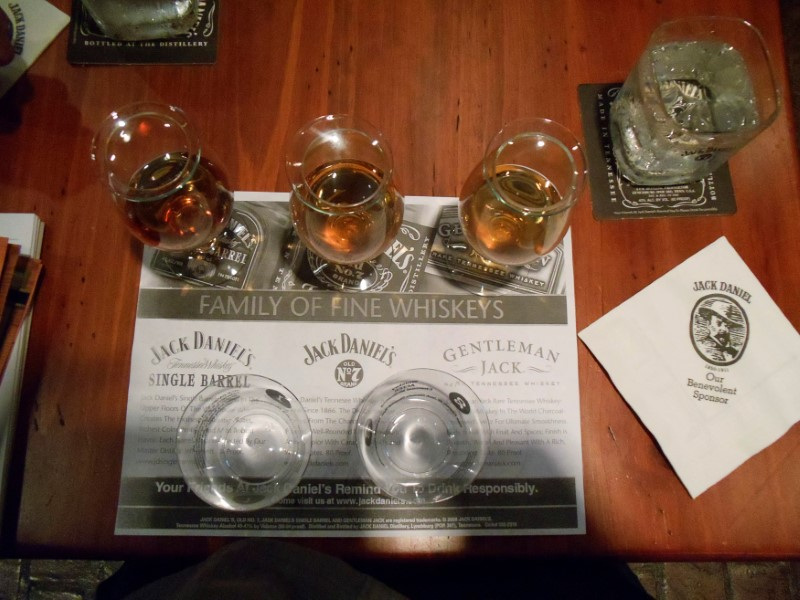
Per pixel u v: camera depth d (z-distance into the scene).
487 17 0.69
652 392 0.61
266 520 0.58
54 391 0.60
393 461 0.60
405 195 0.66
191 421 0.60
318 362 0.61
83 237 0.63
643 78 0.61
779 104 0.60
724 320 0.63
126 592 0.79
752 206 0.66
